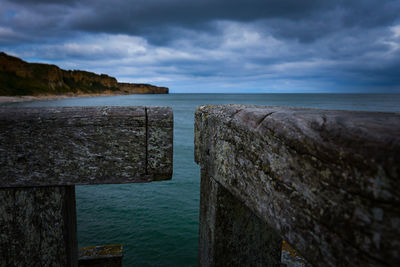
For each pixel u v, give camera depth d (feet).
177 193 38.09
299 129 2.37
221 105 4.44
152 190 39.06
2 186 3.83
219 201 4.32
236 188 3.57
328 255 2.07
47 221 4.09
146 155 4.06
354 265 1.85
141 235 26.58
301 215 2.35
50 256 4.17
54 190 4.04
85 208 32.30
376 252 1.69
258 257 4.79
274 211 2.74
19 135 3.75
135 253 23.71
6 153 3.76
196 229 27.99
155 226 28.35
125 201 34.73
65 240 4.22
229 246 4.52
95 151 3.94
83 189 38.65
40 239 4.11
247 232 4.60
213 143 4.32
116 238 25.99
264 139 2.87
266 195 2.87
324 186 2.09
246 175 3.29
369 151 1.72
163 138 4.06
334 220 2.01
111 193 37.42
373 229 1.71
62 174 3.91
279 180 2.64
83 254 7.93
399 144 1.57
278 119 2.70
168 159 4.11
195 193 38.24
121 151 4.00
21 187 3.96
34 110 3.82
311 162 2.22
